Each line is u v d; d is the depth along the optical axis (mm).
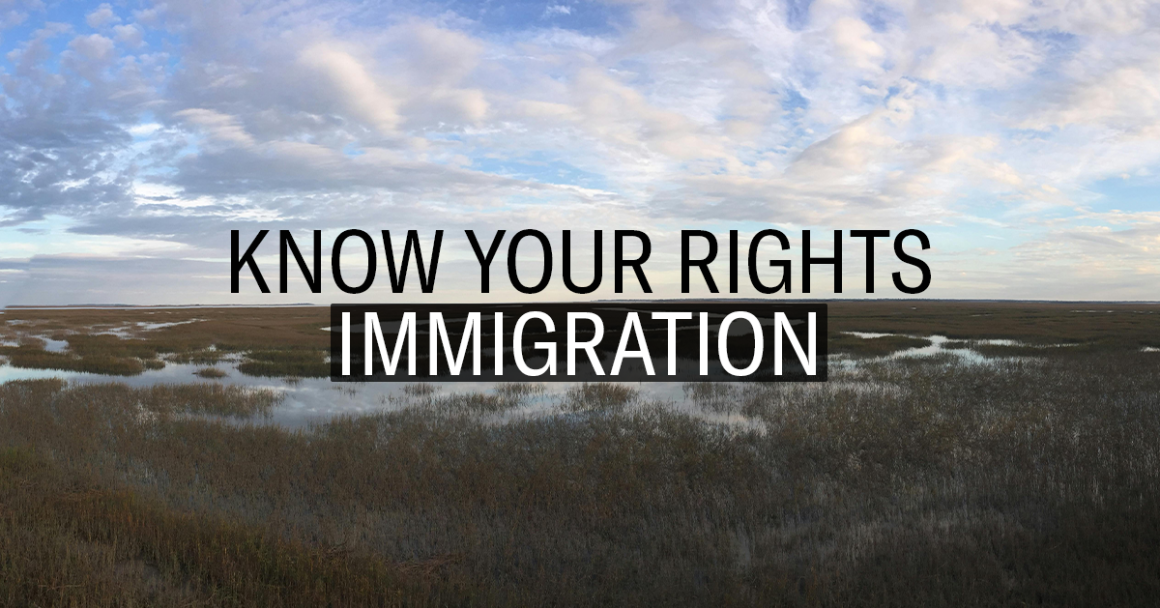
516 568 7461
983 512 9188
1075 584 6672
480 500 9836
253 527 8094
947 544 7789
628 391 20578
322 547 7676
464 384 22641
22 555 6516
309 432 14953
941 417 15484
